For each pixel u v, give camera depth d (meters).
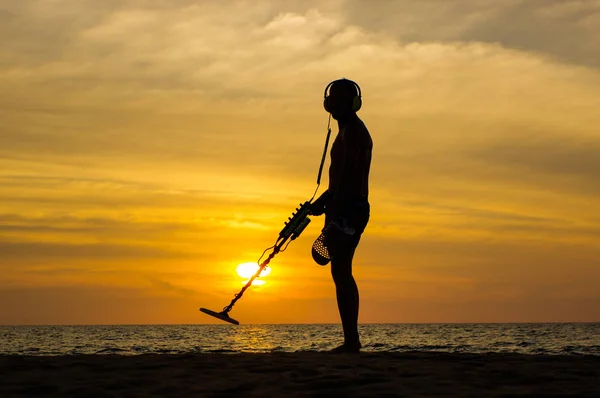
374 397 3.47
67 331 163.50
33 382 3.92
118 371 4.34
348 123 6.31
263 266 6.45
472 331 142.75
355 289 6.27
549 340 78.69
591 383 3.89
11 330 182.38
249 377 4.08
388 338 88.81
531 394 3.54
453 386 3.79
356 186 6.22
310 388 3.78
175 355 5.30
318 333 124.31
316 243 6.33
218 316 6.36
